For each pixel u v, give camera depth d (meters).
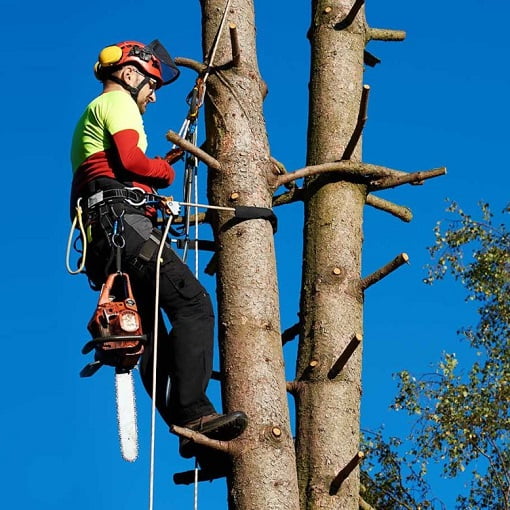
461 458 17.72
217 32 8.97
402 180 9.26
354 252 9.12
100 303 7.73
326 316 8.84
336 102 9.63
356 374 8.73
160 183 8.25
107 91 8.61
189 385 7.72
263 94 8.95
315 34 9.95
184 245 8.61
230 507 7.55
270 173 8.59
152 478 7.23
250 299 8.06
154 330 7.71
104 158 8.14
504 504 17.47
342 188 9.24
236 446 7.59
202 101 8.75
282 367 7.98
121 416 7.68
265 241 8.27
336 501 8.25
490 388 18.14
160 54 8.83
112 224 7.96
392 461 17.78
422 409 18.00
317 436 8.47
